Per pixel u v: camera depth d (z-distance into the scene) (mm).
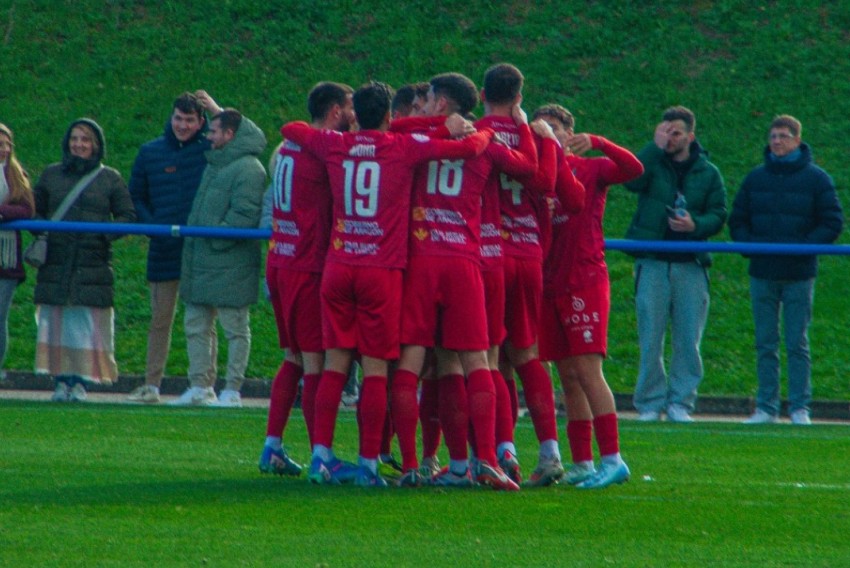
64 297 41469
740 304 55344
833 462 30016
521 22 78250
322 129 25734
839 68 74000
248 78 74688
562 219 25109
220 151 40875
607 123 70062
